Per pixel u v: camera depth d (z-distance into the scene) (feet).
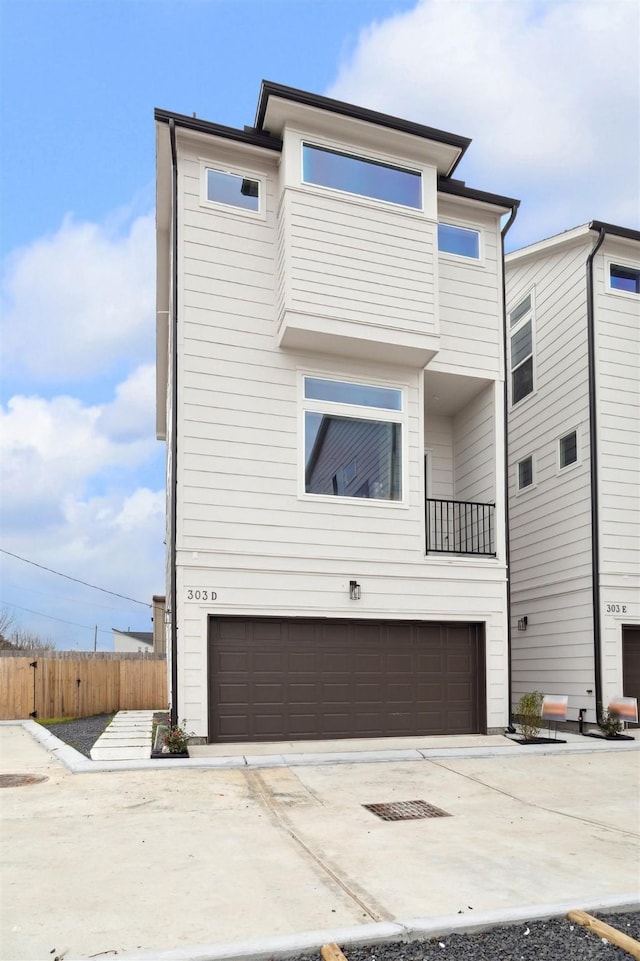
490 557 36.37
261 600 31.27
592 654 38.75
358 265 33.32
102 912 12.51
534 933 12.05
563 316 44.09
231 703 30.71
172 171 32.73
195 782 23.44
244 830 17.95
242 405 32.24
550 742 32.19
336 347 33.47
